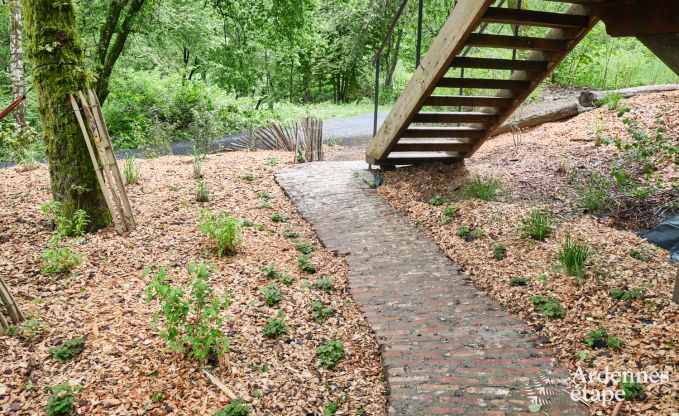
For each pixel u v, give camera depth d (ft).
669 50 12.23
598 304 11.41
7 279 12.53
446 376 9.59
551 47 16.89
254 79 69.82
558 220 16.47
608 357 9.57
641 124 22.40
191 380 9.36
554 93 34.40
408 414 8.60
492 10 14.58
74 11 15.38
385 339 11.09
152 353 10.00
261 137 33.17
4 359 9.45
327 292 13.47
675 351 9.29
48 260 13.21
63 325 10.71
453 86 18.38
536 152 23.71
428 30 50.47
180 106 48.73
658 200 16.61
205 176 23.70
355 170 24.67
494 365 9.86
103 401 8.54
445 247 16.12
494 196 19.24
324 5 69.15
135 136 40.78
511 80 18.76
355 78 89.30
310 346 10.91
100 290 12.35
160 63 53.47
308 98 91.97
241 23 40.27
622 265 13.01
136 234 15.96
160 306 11.74
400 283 13.84
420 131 21.43
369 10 61.11
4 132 26.00
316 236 17.57
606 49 36.19
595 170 19.88
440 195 20.22
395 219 18.74
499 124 21.17
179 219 17.66
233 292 12.78
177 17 43.57
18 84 34.45
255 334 11.05
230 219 14.99
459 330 11.28
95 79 16.31
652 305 10.95
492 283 13.48
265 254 15.52
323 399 9.27
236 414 8.41
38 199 18.76
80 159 15.57
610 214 16.58
